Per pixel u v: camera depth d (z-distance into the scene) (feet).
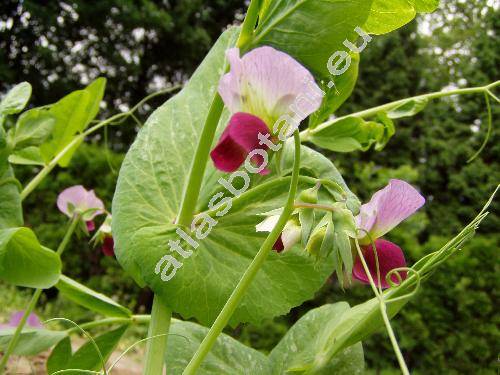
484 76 4.40
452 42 5.06
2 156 0.64
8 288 3.75
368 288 3.36
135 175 0.64
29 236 0.61
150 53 7.06
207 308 0.60
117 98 7.09
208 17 7.08
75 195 0.89
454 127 4.61
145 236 0.58
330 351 0.56
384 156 4.88
